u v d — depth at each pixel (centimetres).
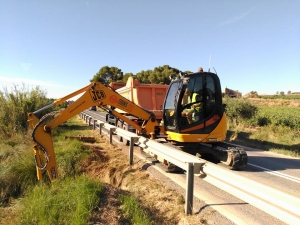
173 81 761
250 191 283
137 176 595
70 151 735
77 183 462
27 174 595
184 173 611
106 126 1112
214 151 725
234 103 1712
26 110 1196
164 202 442
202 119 682
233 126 1636
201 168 390
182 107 673
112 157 775
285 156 928
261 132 1366
